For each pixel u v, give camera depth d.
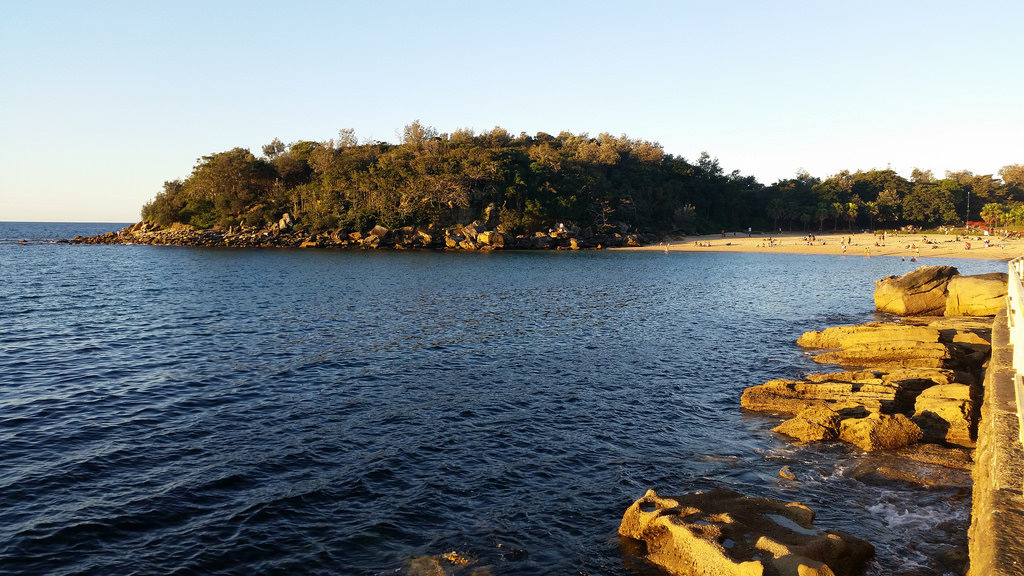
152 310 41.44
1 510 12.97
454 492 14.39
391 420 19.45
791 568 9.51
